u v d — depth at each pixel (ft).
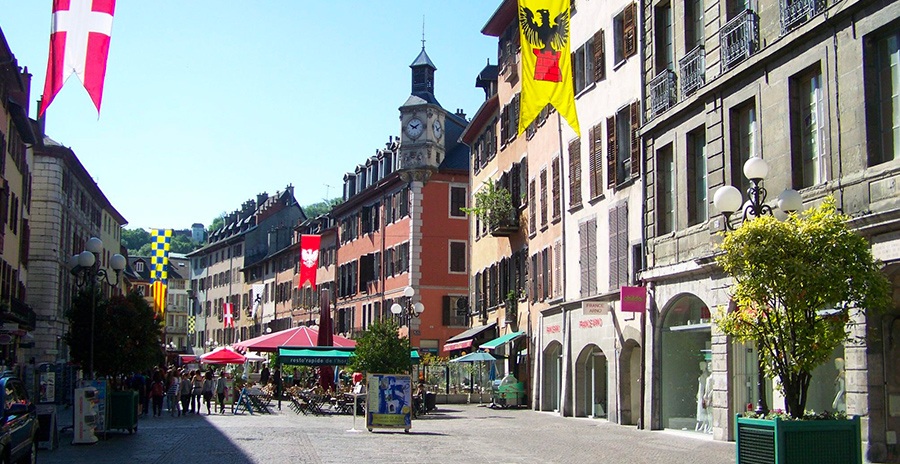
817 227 42.98
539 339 130.21
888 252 55.88
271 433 85.76
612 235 100.63
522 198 143.84
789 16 66.85
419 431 89.35
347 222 261.44
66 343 86.84
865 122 58.23
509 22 152.05
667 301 85.20
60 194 177.37
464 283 214.48
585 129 110.22
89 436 72.69
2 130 127.85
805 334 42.42
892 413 57.62
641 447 70.79
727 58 75.36
